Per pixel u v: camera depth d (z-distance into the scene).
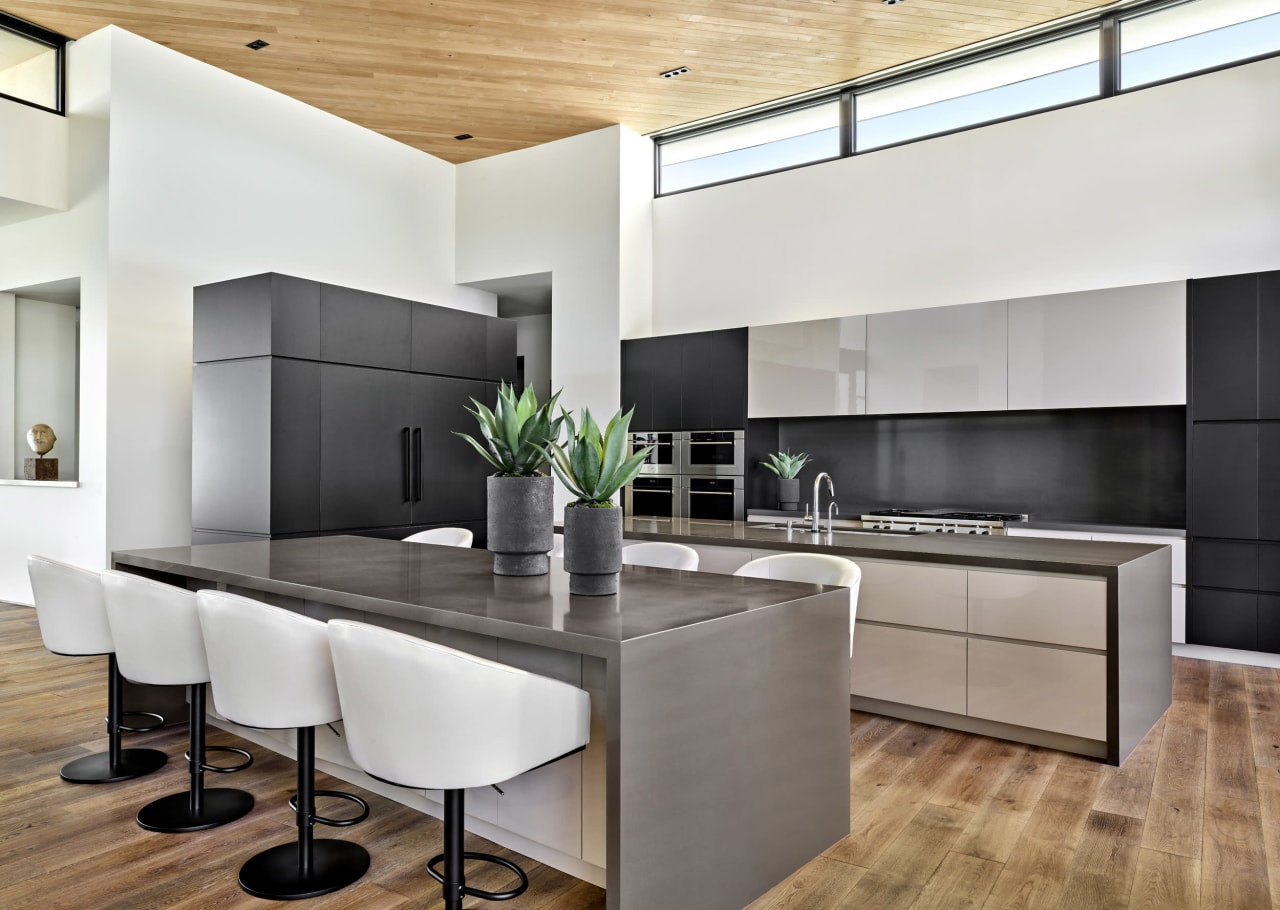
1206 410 4.67
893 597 3.58
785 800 2.24
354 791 2.84
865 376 5.93
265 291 4.89
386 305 5.59
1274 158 4.91
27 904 2.12
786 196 6.84
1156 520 5.20
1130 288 4.90
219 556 3.08
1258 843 2.45
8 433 6.70
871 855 2.39
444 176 8.12
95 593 2.79
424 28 5.54
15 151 5.59
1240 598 4.58
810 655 2.31
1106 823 2.59
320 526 5.14
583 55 5.94
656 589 2.38
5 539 6.32
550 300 8.98
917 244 6.23
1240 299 4.57
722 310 7.17
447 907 1.92
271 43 5.83
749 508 6.70
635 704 1.77
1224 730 3.46
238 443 5.03
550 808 2.23
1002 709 3.30
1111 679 3.05
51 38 5.79
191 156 6.07
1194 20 5.20
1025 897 2.16
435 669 1.66
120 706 3.02
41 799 2.78
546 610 2.06
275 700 2.07
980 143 5.96
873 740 3.36
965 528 5.40
